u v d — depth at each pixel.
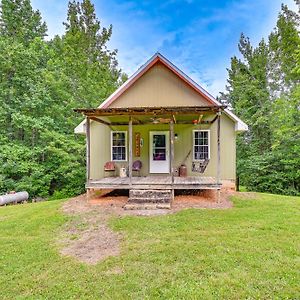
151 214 7.81
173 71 12.21
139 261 4.84
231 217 7.33
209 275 4.27
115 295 3.82
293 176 15.67
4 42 16.50
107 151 13.19
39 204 10.34
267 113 19.17
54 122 17.27
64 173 16.42
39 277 4.43
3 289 4.10
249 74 22.81
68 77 19.47
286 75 20.22
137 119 11.80
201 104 12.15
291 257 4.83
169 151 12.70
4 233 6.75
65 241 6.08
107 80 24.20
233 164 12.52
